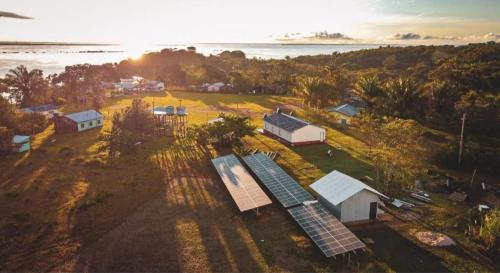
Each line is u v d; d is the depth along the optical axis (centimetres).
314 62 19812
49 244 2998
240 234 3183
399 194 3941
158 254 2884
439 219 3431
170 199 3875
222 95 11819
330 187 3609
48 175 4506
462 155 4850
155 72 16950
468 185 4281
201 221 3406
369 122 4925
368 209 3416
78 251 2914
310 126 5888
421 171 3934
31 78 9994
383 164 4153
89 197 3862
